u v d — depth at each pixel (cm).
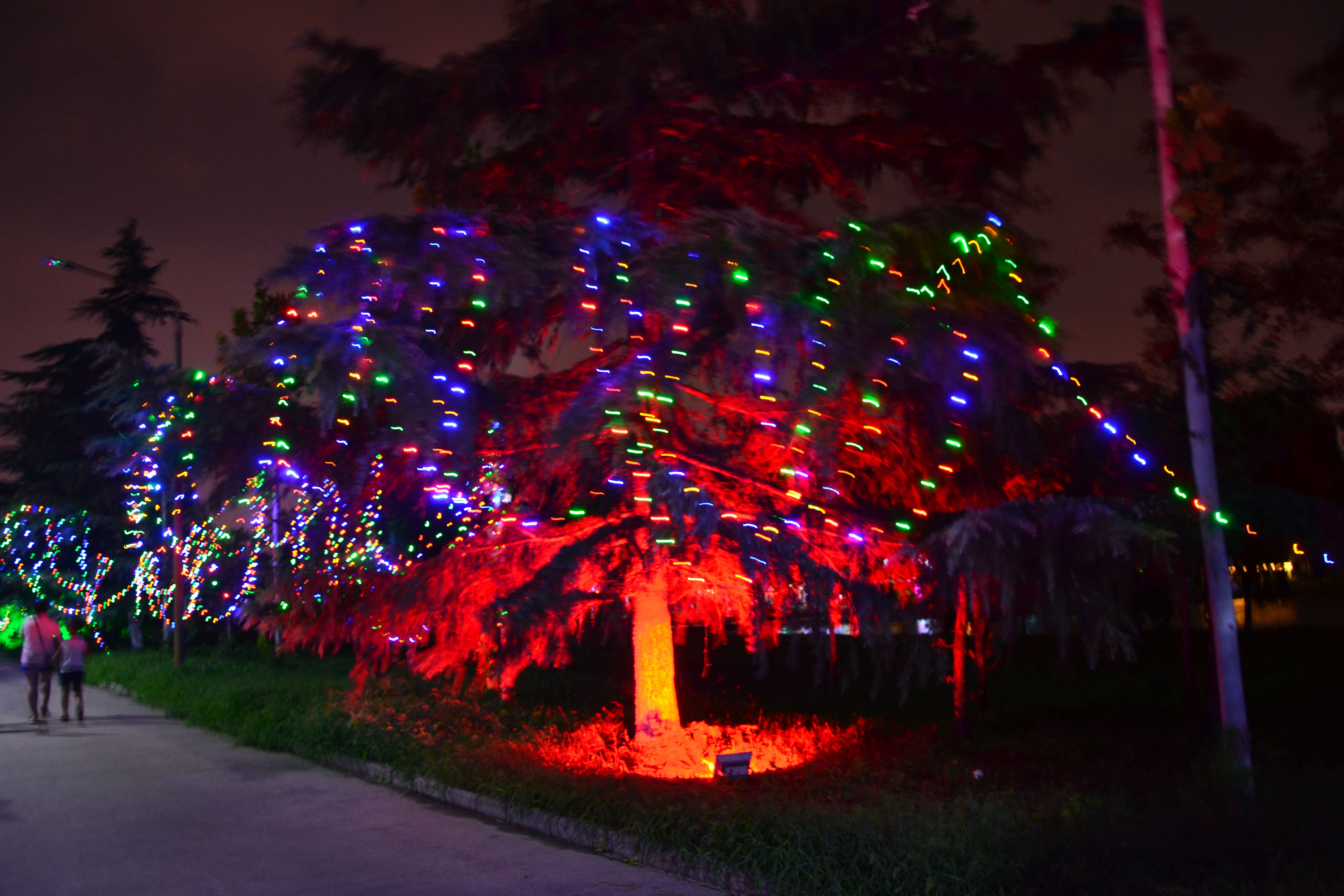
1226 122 798
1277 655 1955
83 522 3228
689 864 696
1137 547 744
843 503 978
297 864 734
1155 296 980
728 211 954
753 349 885
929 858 623
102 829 844
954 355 825
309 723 1250
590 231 950
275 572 1145
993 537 759
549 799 855
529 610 916
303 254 918
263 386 941
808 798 841
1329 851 591
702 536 891
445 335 1087
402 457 1019
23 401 3634
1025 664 1848
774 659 2166
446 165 1107
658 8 1096
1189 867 593
